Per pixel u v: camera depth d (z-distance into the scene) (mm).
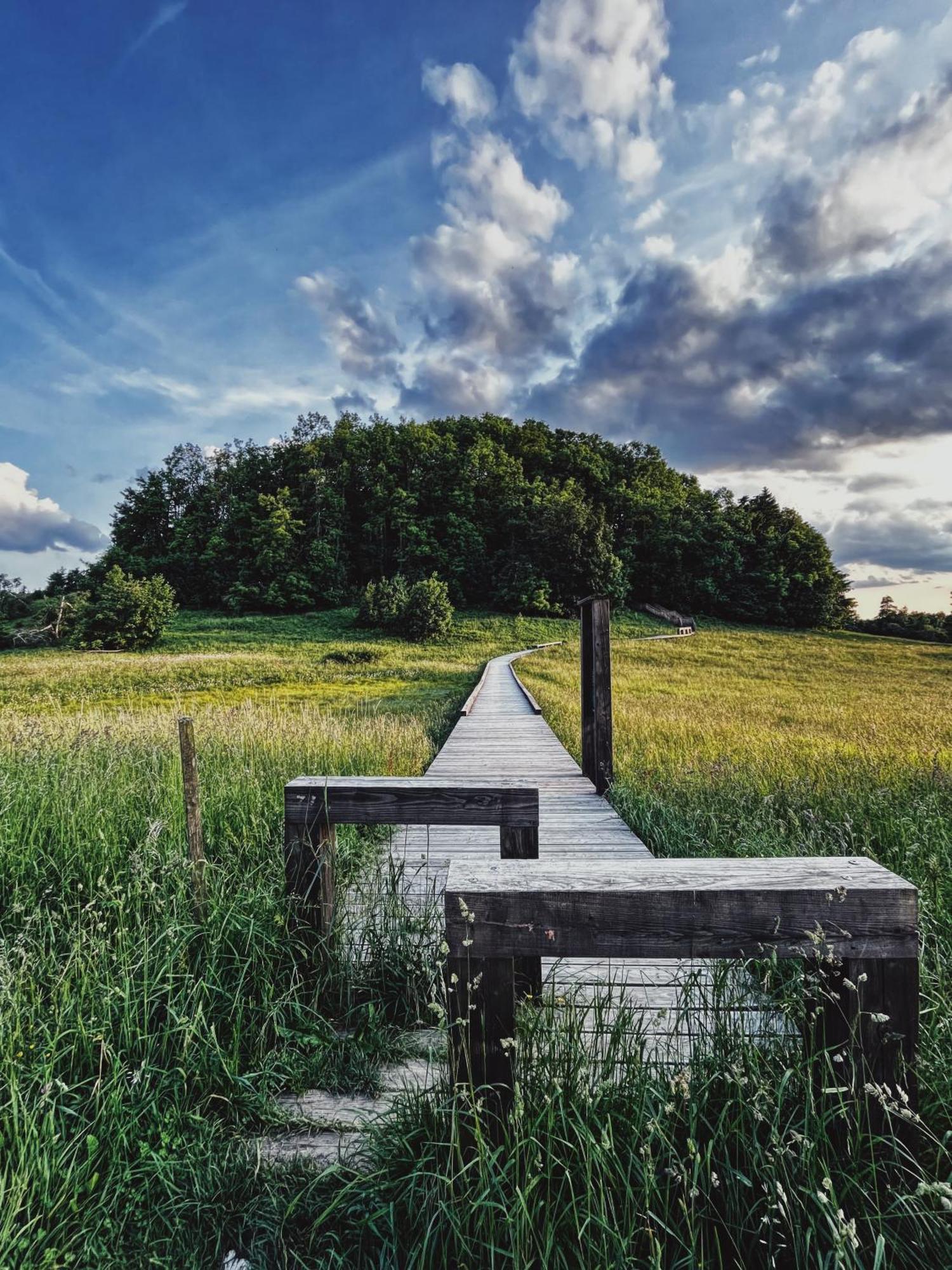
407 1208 1458
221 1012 2168
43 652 39469
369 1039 2160
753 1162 1412
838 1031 1507
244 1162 1655
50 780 4363
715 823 4207
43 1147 1554
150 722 8367
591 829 4781
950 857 3502
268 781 4770
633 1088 1619
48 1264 1359
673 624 57000
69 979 2111
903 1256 1294
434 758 7965
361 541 72688
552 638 48938
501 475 74312
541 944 1495
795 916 1474
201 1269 1425
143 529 79562
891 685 22531
